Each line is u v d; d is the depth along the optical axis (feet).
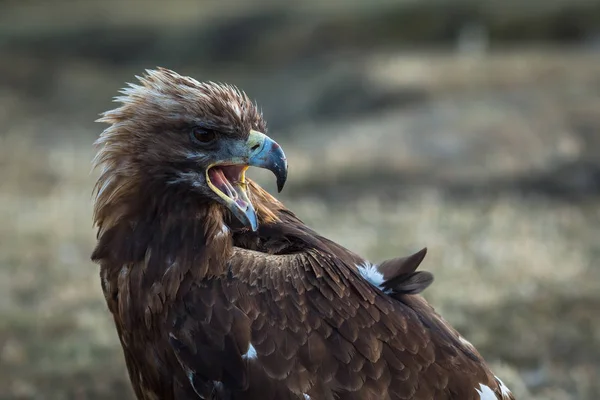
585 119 73.00
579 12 121.39
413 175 64.69
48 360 36.27
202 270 18.99
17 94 126.82
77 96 125.08
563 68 91.76
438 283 42.09
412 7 135.44
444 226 52.95
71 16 171.63
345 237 50.96
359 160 67.87
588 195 60.44
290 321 18.63
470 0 133.28
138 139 19.61
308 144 81.20
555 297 40.01
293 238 20.27
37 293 44.11
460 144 70.13
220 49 144.87
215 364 18.70
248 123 19.76
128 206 19.72
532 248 47.55
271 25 144.87
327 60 123.65
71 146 93.91
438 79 94.48
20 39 159.33
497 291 40.98
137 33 154.61
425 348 19.42
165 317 19.08
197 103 19.40
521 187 61.98
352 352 18.70
